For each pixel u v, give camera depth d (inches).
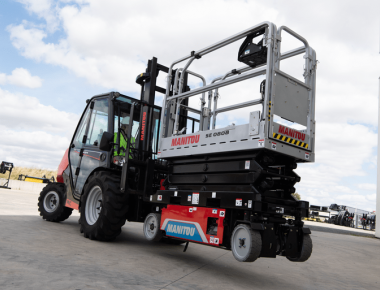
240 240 128.4
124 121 215.2
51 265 118.8
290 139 138.0
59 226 233.0
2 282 93.0
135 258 155.1
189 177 168.1
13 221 225.3
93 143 220.8
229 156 146.9
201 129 206.5
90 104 234.8
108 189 187.5
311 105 150.7
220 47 166.7
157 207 183.2
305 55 153.9
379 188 569.0
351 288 155.1
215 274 145.5
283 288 137.1
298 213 144.3
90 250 159.0
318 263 225.1
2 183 727.7
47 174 904.9
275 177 140.2
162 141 188.2
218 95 200.4
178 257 177.2
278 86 137.8
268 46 137.6
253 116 135.3
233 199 135.3
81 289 95.3
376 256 300.8
